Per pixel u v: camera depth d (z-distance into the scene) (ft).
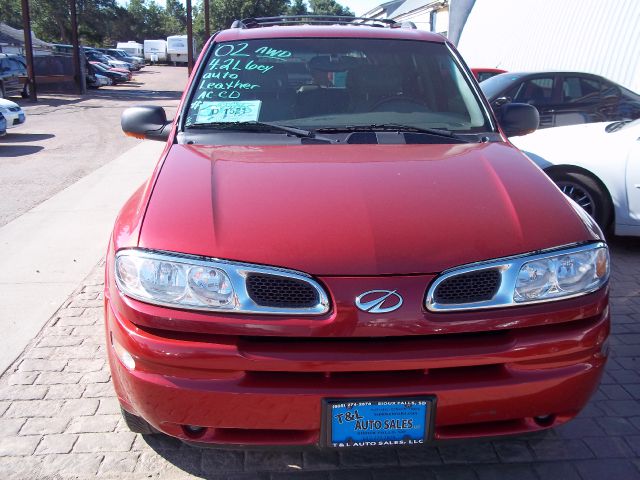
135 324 7.60
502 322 7.45
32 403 10.90
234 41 12.64
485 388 7.45
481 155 10.01
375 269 7.32
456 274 7.42
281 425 7.44
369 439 7.50
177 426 7.75
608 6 41.93
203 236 7.67
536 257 7.66
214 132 10.91
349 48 12.51
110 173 31.50
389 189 8.61
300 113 11.50
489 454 9.58
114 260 8.07
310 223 7.82
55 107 73.15
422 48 12.85
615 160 17.79
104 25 192.24
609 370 11.94
